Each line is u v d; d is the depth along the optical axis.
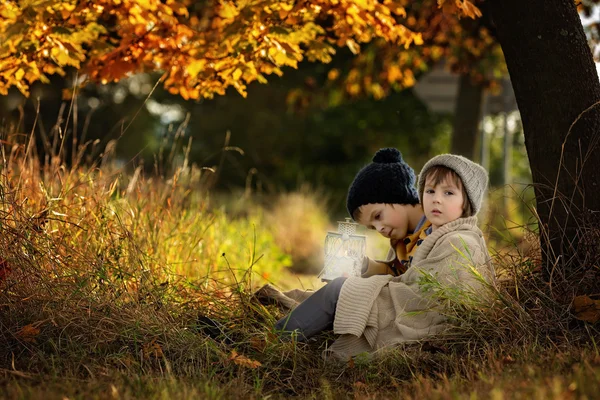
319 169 26.36
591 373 3.19
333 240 4.88
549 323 4.36
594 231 4.66
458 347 4.24
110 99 30.66
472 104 12.73
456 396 3.09
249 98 29.17
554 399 2.88
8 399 3.29
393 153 5.08
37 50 6.04
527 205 4.99
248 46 5.84
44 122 25.05
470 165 4.57
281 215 12.59
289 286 7.92
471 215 4.64
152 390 3.51
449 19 9.55
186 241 6.51
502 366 3.70
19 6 6.24
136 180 6.49
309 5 5.97
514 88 5.07
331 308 4.48
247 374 4.19
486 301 4.39
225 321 4.84
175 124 31.08
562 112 4.85
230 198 13.19
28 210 5.25
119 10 6.21
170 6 6.51
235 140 28.92
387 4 6.20
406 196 4.95
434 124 25.89
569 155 4.83
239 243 8.31
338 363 4.34
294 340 4.41
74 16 6.13
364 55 11.66
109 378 3.75
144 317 4.55
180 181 7.20
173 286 5.08
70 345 4.24
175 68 6.79
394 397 3.56
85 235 5.29
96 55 6.72
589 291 4.58
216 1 6.96
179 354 4.29
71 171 5.83
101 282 4.81
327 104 14.29
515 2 4.95
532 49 4.92
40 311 4.48
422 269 4.46
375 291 4.42
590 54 4.96
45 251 4.86
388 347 4.27
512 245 5.23
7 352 4.19
